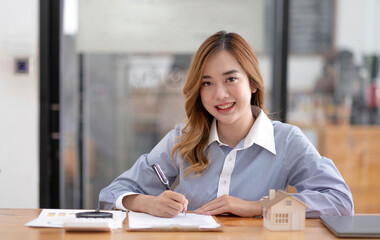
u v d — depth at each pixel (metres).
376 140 3.25
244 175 1.64
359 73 3.23
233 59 1.58
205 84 1.60
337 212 1.48
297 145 1.67
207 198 1.64
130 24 3.15
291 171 1.67
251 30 3.19
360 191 3.25
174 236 1.25
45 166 3.05
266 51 3.19
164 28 3.17
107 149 3.20
